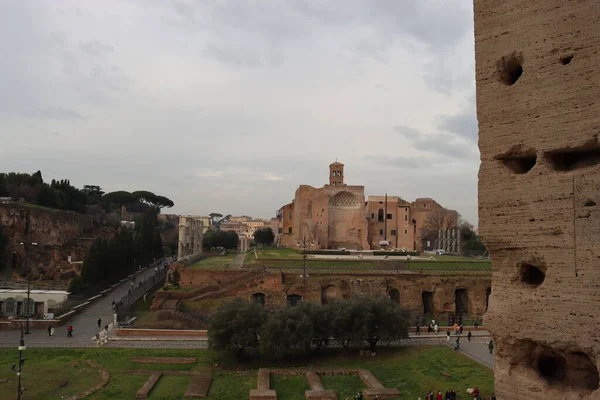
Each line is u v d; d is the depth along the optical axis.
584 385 20.02
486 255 133.88
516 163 22.73
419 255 114.75
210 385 42.62
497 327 22.12
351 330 52.91
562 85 20.50
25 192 153.00
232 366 48.81
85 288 83.12
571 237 19.86
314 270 81.06
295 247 131.38
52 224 137.38
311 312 53.38
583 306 19.30
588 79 19.77
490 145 22.83
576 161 21.17
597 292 18.98
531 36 21.62
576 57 20.17
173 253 181.25
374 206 143.25
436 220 165.38
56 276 102.06
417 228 165.50
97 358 48.88
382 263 91.12
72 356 49.28
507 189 22.12
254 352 52.94
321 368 47.75
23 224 124.56
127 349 52.69
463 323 72.81
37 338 56.53
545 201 20.78
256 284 75.81
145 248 129.25
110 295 86.75
